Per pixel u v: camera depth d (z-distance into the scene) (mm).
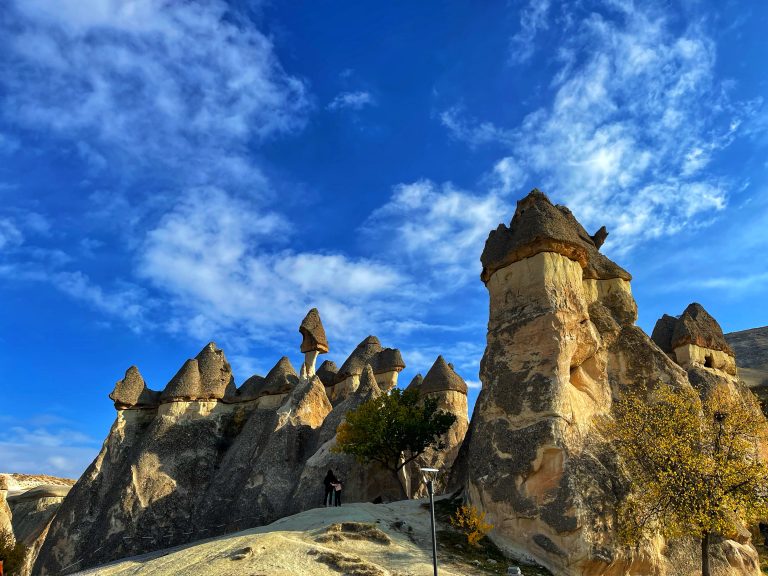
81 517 38219
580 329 25609
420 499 27984
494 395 24766
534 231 26250
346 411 36656
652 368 27109
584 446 22859
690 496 20641
